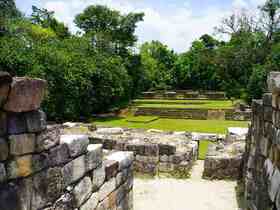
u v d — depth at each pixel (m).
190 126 22.02
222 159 9.58
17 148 3.28
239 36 48.66
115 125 22.86
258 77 35.06
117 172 5.94
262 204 5.23
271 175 4.59
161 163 10.02
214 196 8.19
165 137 12.86
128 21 41.66
